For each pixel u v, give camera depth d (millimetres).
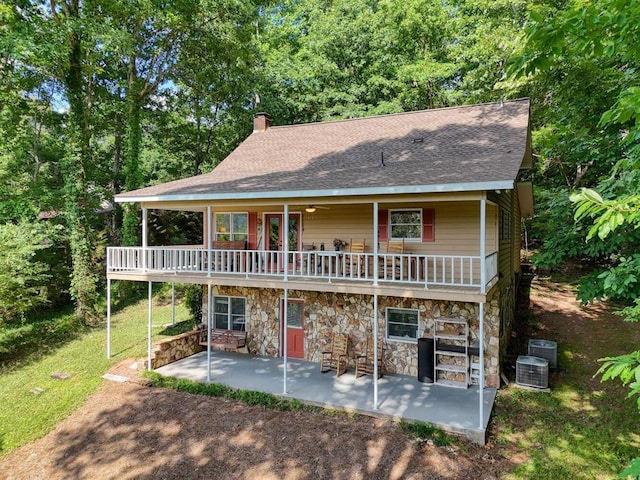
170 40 21156
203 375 11031
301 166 12680
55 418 9383
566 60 8875
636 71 8008
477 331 10148
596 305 15305
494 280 9812
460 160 9992
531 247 24953
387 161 11312
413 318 10961
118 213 24000
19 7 14500
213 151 28172
